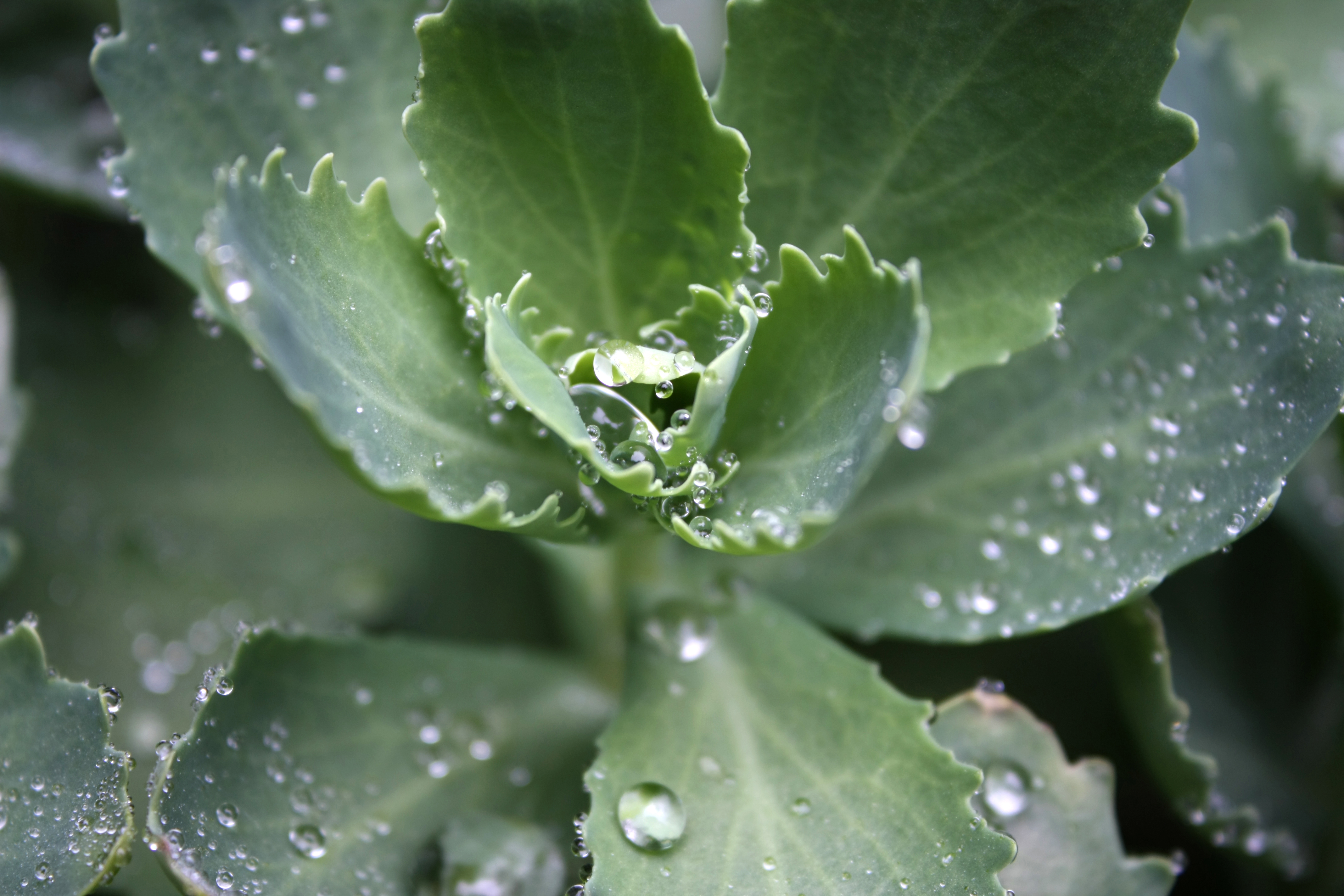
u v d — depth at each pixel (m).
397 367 0.29
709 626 0.31
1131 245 0.30
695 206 0.30
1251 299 0.30
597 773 0.29
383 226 0.29
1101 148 0.29
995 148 0.30
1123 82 0.29
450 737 0.31
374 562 0.34
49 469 0.34
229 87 0.31
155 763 0.31
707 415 0.29
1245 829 0.31
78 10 0.35
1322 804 0.32
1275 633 0.33
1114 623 0.30
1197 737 0.32
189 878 0.28
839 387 0.29
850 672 0.30
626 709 0.30
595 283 0.30
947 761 0.29
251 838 0.29
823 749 0.30
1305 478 0.33
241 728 0.30
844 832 0.29
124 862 0.29
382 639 0.31
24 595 0.33
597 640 0.32
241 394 0.35
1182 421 0.30
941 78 0.30
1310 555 0.32
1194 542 0.30
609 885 0.29
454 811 0.30
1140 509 0.30
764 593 0.31
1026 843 0.30
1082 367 0.31
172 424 0.35
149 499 0.34
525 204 0.30
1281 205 0.33
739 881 0.29
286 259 0.28
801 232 0.30
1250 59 0.36
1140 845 0.32
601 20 0.29
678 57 0.29
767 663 0.30
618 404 0.29
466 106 0.29
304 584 0.34
